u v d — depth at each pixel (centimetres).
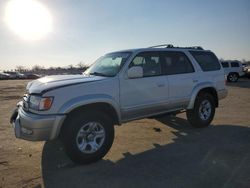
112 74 551
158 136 665
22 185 416
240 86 2097
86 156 487
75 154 478
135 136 667
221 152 540
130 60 570
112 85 530
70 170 470
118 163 496
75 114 488
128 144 605
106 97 513
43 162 508
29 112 478
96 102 499
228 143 596
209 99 734
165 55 650
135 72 543
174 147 577
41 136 459
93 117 492
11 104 1307
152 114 614
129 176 439
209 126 752
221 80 765
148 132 702
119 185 409
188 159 506
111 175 445
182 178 426
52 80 513
